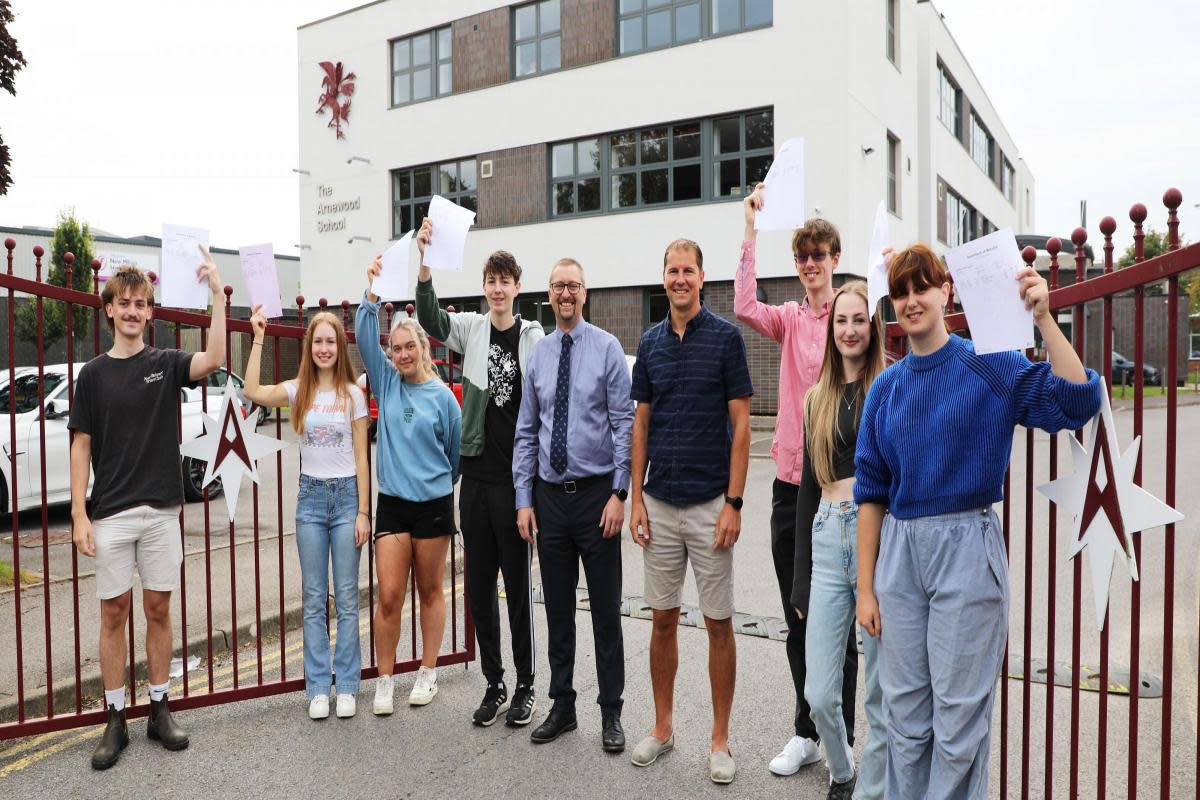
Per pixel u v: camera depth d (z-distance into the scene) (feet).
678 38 59.52
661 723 11.69
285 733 12.51
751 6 56.54
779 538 11.55
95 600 18.07
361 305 13.51
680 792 10.66
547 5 65.10
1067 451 41.88
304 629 13.32
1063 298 8.54
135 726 12.79
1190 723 12.30
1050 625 9.16
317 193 77.77
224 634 16.42
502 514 12.76
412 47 72.38
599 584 11.98
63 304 63.00
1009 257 7.57
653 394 11.59
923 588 8.14
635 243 61.36
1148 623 16.85
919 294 8.00
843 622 9.89
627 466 11.87
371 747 12.03
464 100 69.00
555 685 12.30
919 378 8.16
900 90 64.13
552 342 12.25
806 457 10.33
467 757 11.69
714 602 11.20
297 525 13.33
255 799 10.55
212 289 12.23
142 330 12.00
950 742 7.89
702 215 58.54
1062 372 7.55
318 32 76.48
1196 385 82.84
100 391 11.66
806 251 11.46
